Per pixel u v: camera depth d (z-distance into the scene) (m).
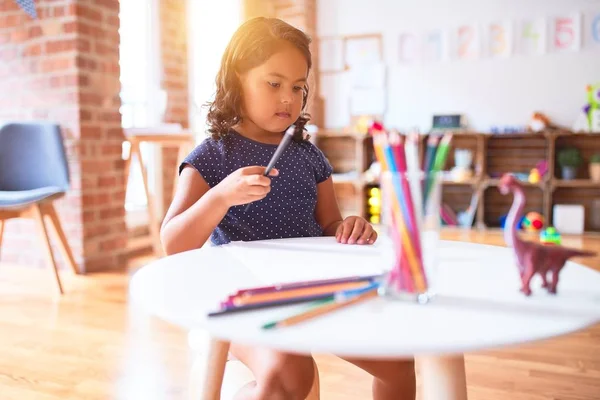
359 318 0.53
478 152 4.15
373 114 4.50
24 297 2.26
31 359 1.63
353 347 0.46
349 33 4.54
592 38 3.99
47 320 1.98
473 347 0.47
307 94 1.17
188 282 0.66
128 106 3.52
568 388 1.47
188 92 3.95
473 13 4.23
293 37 0.97
